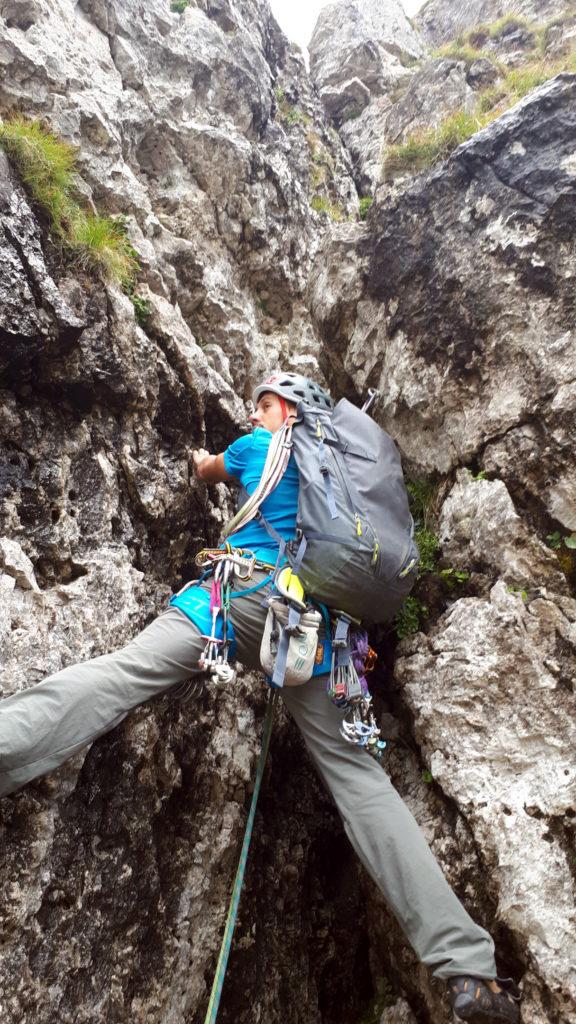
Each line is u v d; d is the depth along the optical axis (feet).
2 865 7.68
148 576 10.21
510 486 10.33
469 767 9.37
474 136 11.47
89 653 8.81
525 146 10.89
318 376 14.51
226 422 12.25
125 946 8.90
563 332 10.12
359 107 21.42
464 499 10.79
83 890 8.46
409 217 12.07
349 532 8.47
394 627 11.14
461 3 26.12
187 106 14.21
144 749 9.46
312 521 8.57
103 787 8.95
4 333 8.66
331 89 21.63
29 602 8.57
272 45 18.66
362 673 8.74
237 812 11.09
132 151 13.16
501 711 9.45
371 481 9.00
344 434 9.48
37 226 9.66
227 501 12.39
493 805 9.01
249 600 8.53
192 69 14.43
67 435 9.86
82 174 11.76
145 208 12.40
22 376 9.36
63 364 9.64
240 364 13.53
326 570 8.41
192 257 12.99
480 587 10.37
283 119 17.38
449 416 11.28
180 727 10.45
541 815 8.69
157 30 14.33
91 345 9.97
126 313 10.67
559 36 18.85
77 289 10.05
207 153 14.02
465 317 11.06
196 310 13.25
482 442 10.71
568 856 8.41
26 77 11.50
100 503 9.89
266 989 10.96
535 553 9.86
